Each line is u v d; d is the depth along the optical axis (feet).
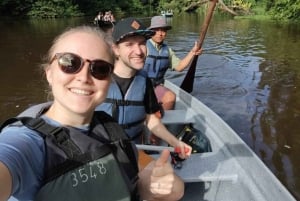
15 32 26.20
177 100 6.86
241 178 3.80
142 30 3.94
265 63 14.47
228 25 31.94
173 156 4.02
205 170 3.95
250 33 25.12
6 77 12.54
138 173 2.26
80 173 1.80
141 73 4.26
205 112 5.70
